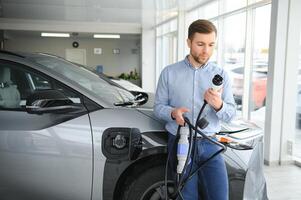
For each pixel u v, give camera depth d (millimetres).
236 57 6051
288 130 4074
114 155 1826
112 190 1853
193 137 1546
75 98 1903
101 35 13773
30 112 1808
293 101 4027
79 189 1849
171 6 8023
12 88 1991
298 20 3885
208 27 1472
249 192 1884
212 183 1577
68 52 15320
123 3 7895
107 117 1852
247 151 1856
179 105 1614
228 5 6277
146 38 12727
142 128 1846
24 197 1882
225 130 1875
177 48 8828
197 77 1582
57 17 10539
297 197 3076
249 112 5652
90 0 7699
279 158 4125
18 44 14914
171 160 1667
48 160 1829
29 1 7953
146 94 2750
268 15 4969
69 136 1819
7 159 1849
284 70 3961
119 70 15688
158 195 1896
